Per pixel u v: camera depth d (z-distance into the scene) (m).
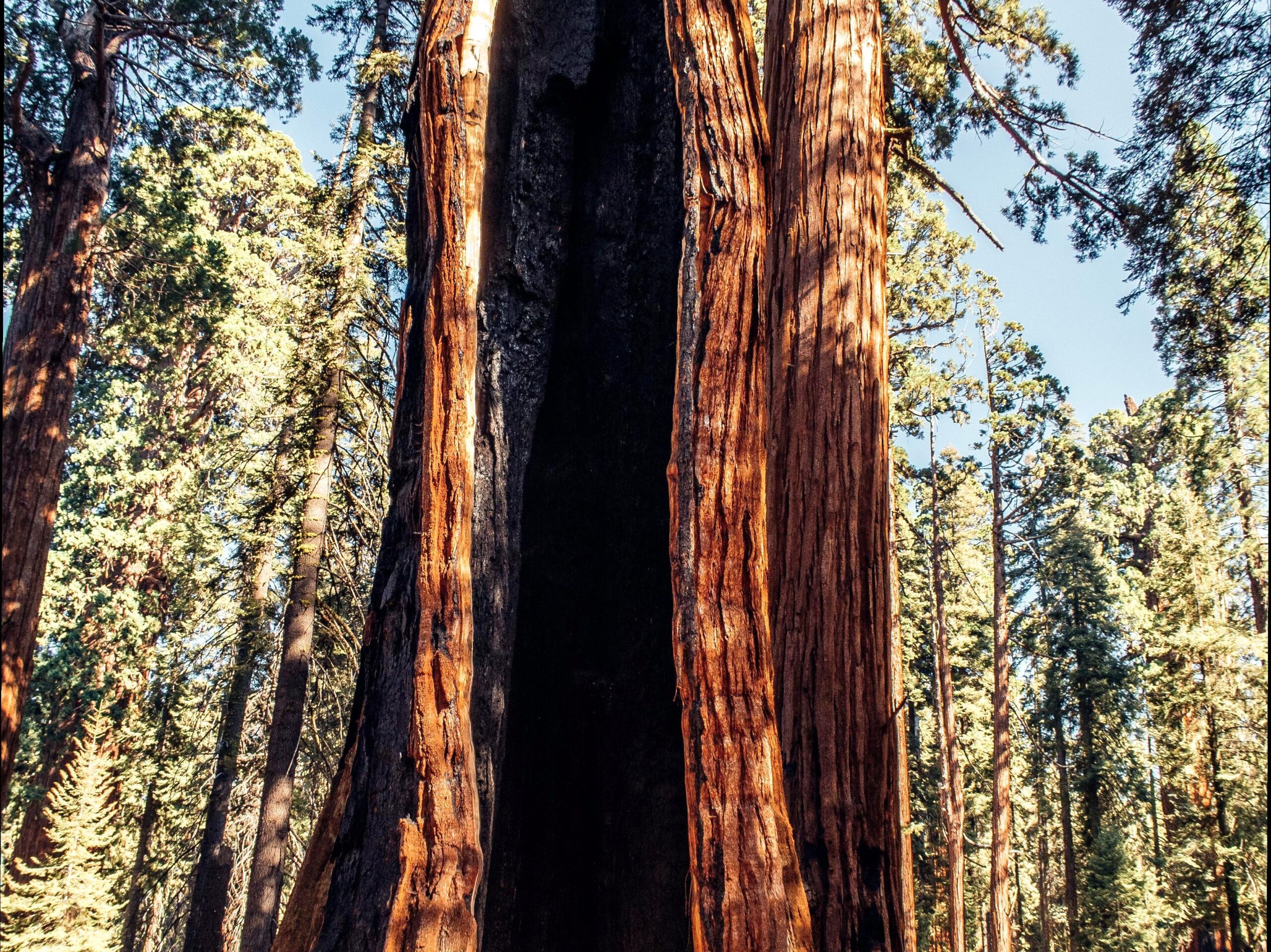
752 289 3.46
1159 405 29.08
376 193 12.29
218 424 20.81
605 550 4.64
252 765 14.27
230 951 15.56
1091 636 28.72
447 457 3.23
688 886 3.83
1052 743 30.75
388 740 3.17
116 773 15.56
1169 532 21.75
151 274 16.06
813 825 4.00
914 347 21.09
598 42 5.13
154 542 18.45
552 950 4.00
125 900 15.57
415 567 3.34
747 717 3.01
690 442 3.27
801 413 4.73
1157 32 7.80
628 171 5.08
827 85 5.26
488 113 4.68
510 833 4.10
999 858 22.23
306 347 11.62
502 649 4.06
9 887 13.01
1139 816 30.22
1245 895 20.23
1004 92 9.41
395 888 2.77
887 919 3.82
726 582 3.14
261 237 20.09
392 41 13.37
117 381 19.62
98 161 9.34
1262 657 19.58
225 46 13.30
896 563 12.78
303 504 11.77
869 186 5.12
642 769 4.27
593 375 4.83
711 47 3.75
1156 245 8.54
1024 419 25.39
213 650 14.91
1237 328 8.42
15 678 7.40
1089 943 24.30
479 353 4.41
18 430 8.19
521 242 4.70
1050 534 30.41
